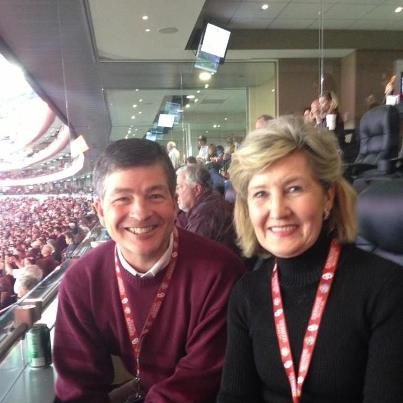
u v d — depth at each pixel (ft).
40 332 4.59
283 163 2.89
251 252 3.47
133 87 28.73
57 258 9.84
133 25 19.04
